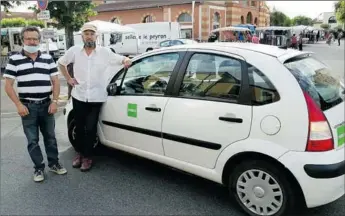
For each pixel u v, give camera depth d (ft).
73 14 61.41
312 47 124.26
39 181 13.97
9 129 22.30
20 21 130.00
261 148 10.12
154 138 12.87
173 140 12.25
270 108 10.03
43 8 28.04
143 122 13.14
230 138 10.73
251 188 10.80
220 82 11.19
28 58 13.30
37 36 13.08
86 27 13.64
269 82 10.21
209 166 11.50
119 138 14.37
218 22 134.62
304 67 10.85
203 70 11.71
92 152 16.11
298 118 9.66
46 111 13.99
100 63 14.03
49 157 14.64
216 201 12.14
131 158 16.17
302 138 9.59
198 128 11.44
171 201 12.17
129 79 14.07
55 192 13.03
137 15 143.02
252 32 107.45
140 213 11.43
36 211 11.68
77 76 14.15
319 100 10.00
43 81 13.51
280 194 10.22
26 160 16.52
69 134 16.69
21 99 13.58
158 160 13.01
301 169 9.59
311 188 9.61
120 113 14.02
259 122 10.15
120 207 11.82
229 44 12.02
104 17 151.02
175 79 12.34
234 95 10.79
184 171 12.33
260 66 10.49
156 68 13.12
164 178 14.05
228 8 138.62
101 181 13.87
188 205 11.89
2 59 60.64
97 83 14.17
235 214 11.27
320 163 9.46
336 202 11.84
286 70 10.20
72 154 17.01
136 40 90.84
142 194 12.73
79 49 14.01
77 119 14.60
